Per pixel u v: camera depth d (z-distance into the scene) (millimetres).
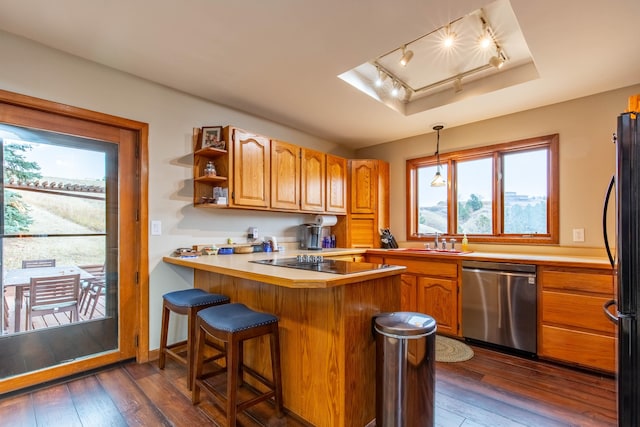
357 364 1661
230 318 1688
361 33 1922
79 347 2248
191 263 2275
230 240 3086
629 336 1274
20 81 1979
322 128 3736
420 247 3986
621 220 1295
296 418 1786
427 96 3162
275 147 3158
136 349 2477
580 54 2125
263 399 1706
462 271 2975
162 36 1958
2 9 1703
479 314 2848
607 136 2729
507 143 3291
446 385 2137
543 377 2248
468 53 2396
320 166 3689
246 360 2215
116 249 2422
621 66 2289
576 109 2883
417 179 4129
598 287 2289
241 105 3057
